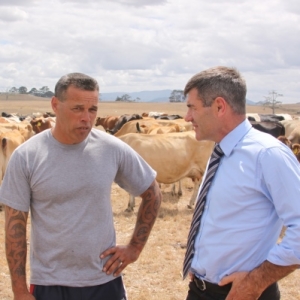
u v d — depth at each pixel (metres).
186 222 10.11
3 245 8.53
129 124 19.02
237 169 2.95
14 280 3.24
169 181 11.41
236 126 3.03
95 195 3.27
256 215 2.93
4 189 3.27
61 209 3.23
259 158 2.88
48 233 3.26
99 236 3.30
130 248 3.52
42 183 3.21
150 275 7.11
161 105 155.50
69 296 3.27
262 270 2.82
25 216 3.29
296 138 16.39
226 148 3.02
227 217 2.98
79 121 3.15
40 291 3.29
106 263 3.36
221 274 3.06
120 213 11.01
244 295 2.89
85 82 3.14
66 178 3.22
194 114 3.10
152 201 3.63
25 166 3.23
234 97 3.00
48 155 3.24
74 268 3.28
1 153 12.12
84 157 3.28
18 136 13.17
